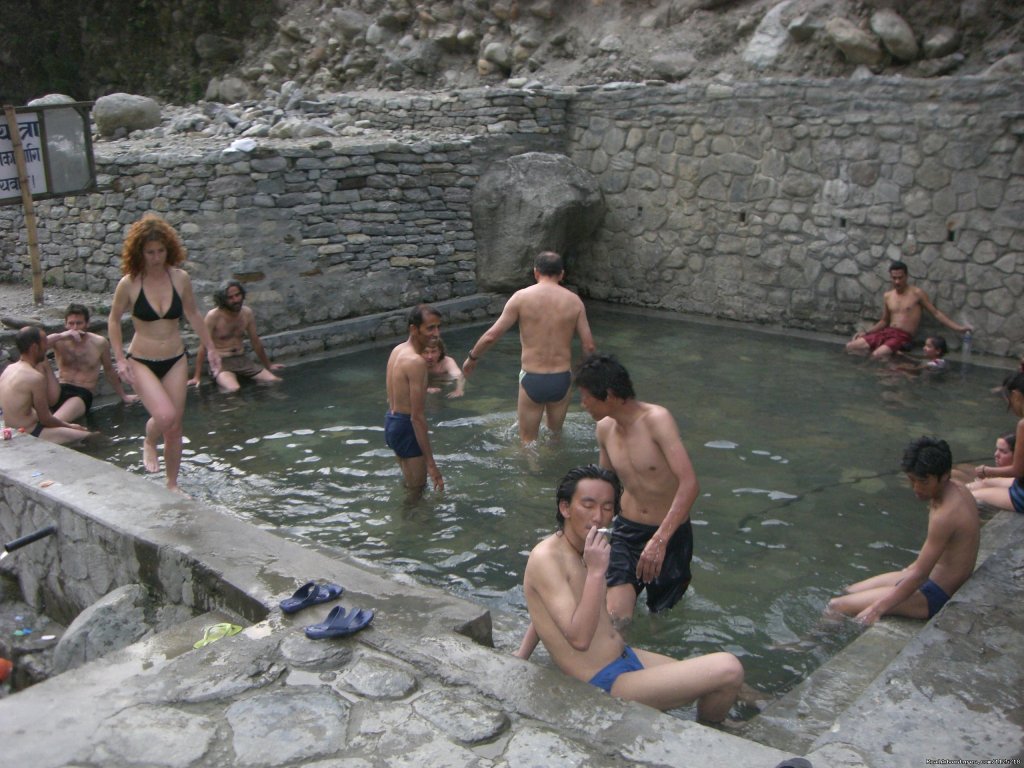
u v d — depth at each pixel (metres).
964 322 9.88
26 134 9.26
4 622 5.16
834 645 4.41
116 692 3.26
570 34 13.84
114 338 6.00
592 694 3.19
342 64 15.66
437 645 3.48
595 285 12.80
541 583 3.47
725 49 12.42
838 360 9.63
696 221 11.69
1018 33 10.27
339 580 4.01
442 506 6.05
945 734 3.04
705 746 2.91
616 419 4.59
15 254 11.44
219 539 4.39
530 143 12.26
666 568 4.60
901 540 5.52
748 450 7.00
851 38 10.84
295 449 7.20
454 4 14.92
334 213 10.71
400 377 6.06
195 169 9.88
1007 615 3.88
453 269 11.89
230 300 8.88
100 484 5.09
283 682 3.29
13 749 2.93
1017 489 5.59
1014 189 9.35
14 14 18.02
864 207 10.37
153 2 17.47
